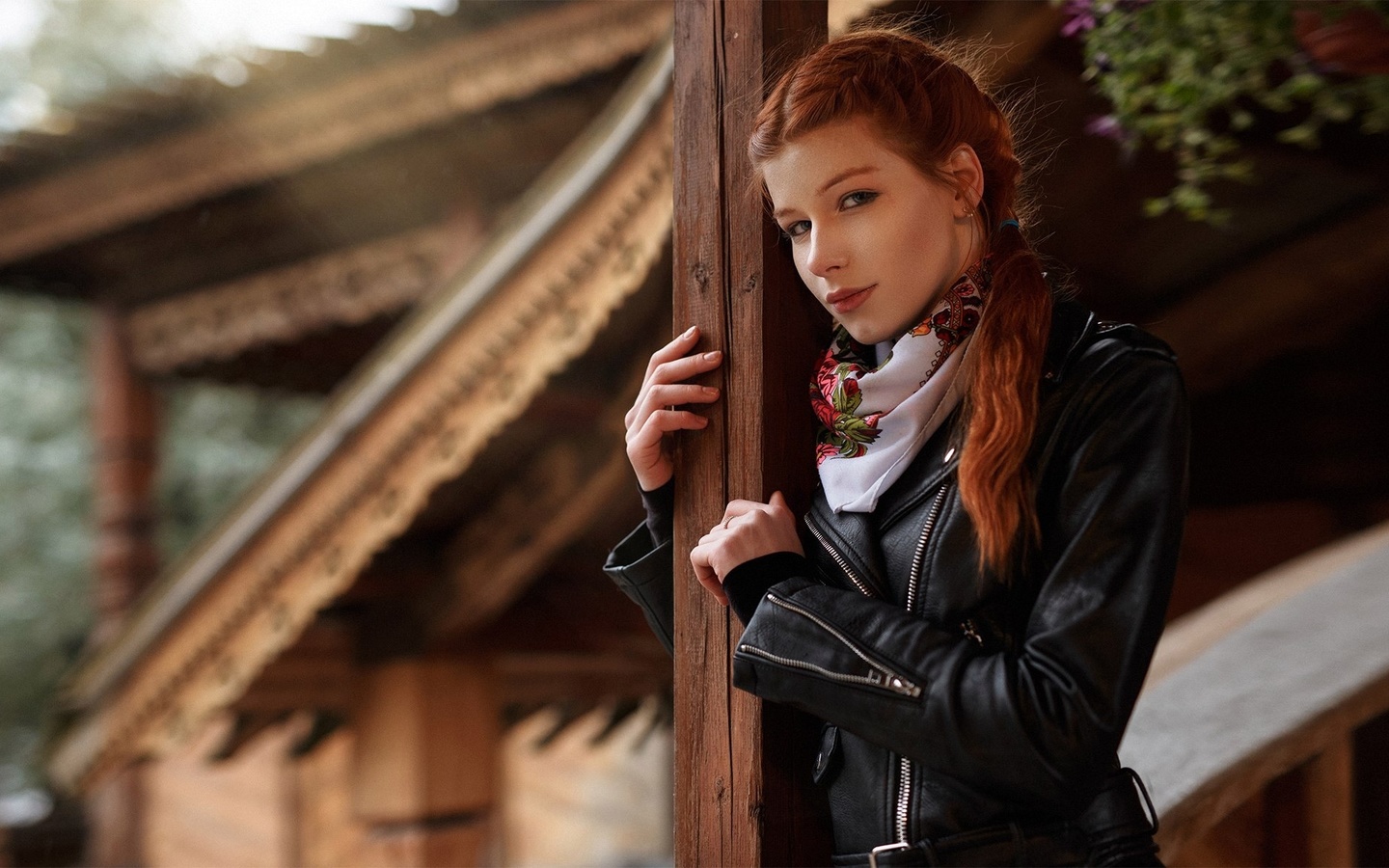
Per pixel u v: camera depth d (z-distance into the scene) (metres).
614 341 4.62
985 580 1.27
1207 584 6.13
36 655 13.25
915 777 1.32
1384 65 2.61
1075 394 1.29
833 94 1.34
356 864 7.42
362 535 4.66
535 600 5.49
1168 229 5.11
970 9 3.31
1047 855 1.29
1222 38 2.71
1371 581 2.82
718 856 1.50
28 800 10.11
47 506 13.91
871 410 1.38
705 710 1.53
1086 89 4.20
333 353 9.68
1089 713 1.15
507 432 4.77
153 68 16.77
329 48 6.53
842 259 1.35
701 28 1.60
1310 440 5.88
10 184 7.93
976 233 1.41
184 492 13.77
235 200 8.00
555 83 6.22
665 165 3.88
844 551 1.38
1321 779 2.31
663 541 1.65
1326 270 5.17
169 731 5.14
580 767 10.42
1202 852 2.23
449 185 7.27
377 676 5.29
